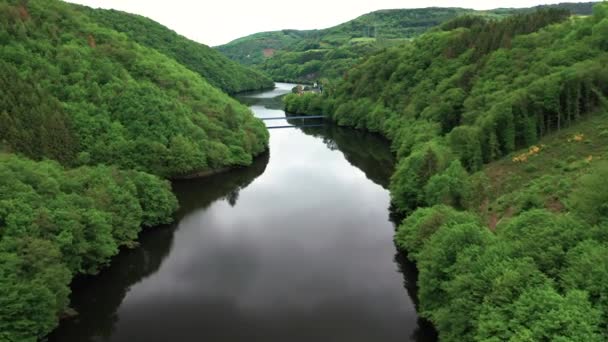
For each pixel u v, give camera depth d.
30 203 51.47
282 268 62.97
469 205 65.81
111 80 106.00
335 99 192.75
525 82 102.50
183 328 49.53
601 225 38.84
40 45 103.69
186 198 93.12
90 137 92.38
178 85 123.50
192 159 100.00
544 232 39.72
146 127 99.56
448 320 39.44
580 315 29.25
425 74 154.50
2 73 86.56
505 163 82.31
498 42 138.88
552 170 70.88
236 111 132.12
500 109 89.38
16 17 105.81
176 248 69.56
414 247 56.91
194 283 59.22
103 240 56.50
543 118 89.00
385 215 82.38
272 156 130.88
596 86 89.62
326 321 50.62
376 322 50.41
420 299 47.78
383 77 177.25
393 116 145.88
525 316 31.31
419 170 75.56
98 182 66.81
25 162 62.88
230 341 47.09
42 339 46.03
